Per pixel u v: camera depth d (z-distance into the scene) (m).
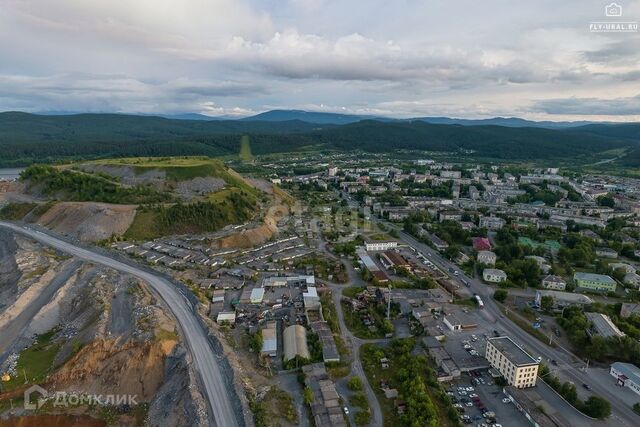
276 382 118.75
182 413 102.25
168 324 136.50
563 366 130.62
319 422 101.81
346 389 116.94
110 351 126.00
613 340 133.88
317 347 133.75
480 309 167.12
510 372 119.94
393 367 127.88
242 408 102.56
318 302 164.25
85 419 110.00
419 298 170.75
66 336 141.50
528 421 106.81
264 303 166.75
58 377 120.81
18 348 137.38
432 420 101.31
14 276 178.25
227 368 117.81
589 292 184.50
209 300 167.12
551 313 162.75
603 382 123.56
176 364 120.19
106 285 164.00
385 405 111.44
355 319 155.62
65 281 170.75
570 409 111.62
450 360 128.38
